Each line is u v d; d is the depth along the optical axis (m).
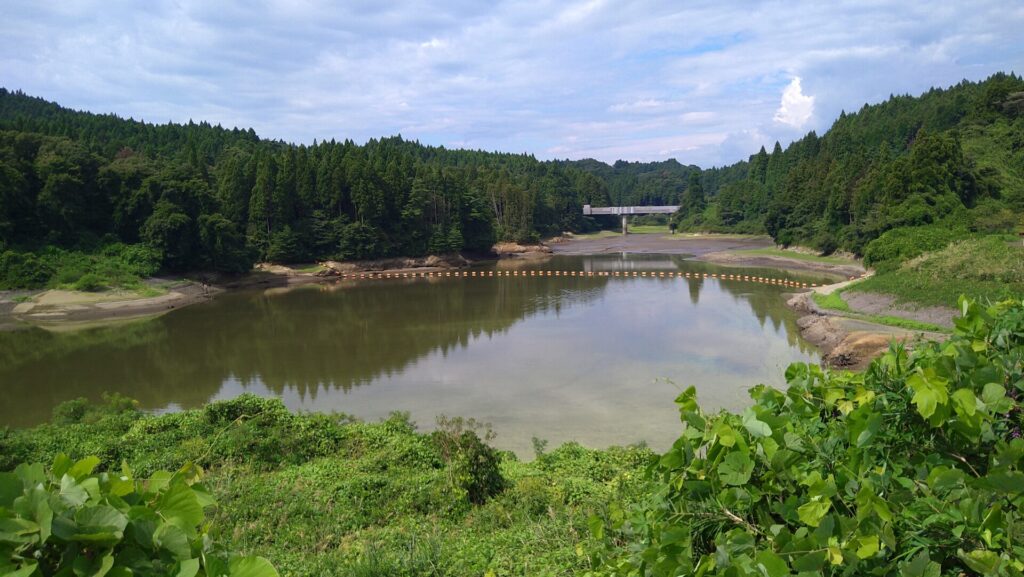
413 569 10.58
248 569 3.09
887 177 73.31
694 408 4.89
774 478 4.18
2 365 39.38
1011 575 2.82
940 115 116.38
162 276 69.19
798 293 58.16
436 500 15.08
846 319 40.78
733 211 139.00
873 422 3.82
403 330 47.12
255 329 49.12
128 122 130.62
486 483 15.85
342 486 15.73
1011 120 96.50
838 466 4.02
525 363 36.25
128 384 35.03
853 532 3.45
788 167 148.12
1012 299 4.73
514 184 129.25
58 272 62.28
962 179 71.94
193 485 3.89
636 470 16.70
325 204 90.44
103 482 3.39
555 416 27.47
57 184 67.00
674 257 102.50
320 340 44.50
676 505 4.48
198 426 20.25
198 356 40.78
